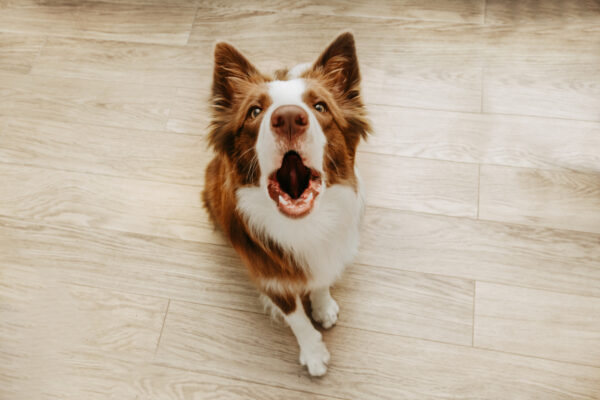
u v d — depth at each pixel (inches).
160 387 76.4
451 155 87.4
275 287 66.9
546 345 75.5
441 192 85.2
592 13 96.1
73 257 84.6
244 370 76.9
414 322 78.1
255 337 78.8
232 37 99.0
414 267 81.2
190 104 94.0
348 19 98.7
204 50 98.2
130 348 78.7
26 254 85.0
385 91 92.7
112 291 82.3
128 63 98.1
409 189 85.7
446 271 80.6
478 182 85.4
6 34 102.0
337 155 56.0
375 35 97.2
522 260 80.4
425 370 75.3
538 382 73.6
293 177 59.1
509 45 94.9
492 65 93.6
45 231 86.3
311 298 77.3
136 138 92.1
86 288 82.6
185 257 83.9
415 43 96.1
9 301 82.2
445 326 77.5
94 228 86.4
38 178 90.0
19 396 76.8
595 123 88.3
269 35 98.7
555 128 88.3
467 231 82.6
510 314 77.5
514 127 88.7
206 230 85.4
